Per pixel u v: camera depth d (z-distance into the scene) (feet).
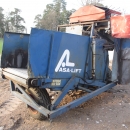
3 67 14.69
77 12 17.92
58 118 13.12
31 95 12.90
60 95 11.92
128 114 13.80
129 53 15.78
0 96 17.92
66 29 17.57
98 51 14.43
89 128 11.89
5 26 186.91
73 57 12.56
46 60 10.97
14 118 13.21
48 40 10.81
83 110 14.46
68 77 12.55
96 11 16.16
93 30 15.07
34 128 11.93
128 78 16.40
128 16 13.71
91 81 14.25
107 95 17.57
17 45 15.07
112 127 12.03
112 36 14.80
